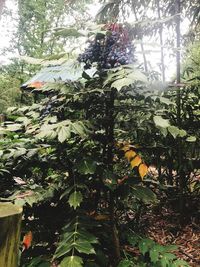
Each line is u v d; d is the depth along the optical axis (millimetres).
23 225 2115
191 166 3064
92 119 2064
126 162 2475
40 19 17828
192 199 3326
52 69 2283
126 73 1768
